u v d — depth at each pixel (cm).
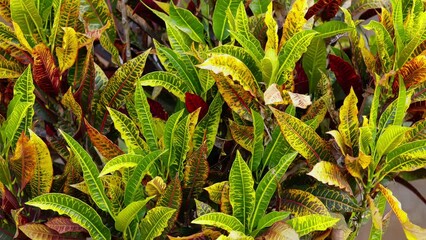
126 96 199
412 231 184
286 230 175
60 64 198
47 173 186
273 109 184
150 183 179
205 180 188
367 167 191
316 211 186
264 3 211
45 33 205
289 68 191
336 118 200
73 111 195
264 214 183
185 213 192
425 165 189
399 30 201
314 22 219
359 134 190
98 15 216
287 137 186
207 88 200
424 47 197
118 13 231
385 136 186
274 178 181
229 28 207
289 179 198
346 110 189
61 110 203
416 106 205
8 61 203
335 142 199
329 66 220
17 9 200
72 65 203
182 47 204
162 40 230
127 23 219
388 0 222
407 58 199
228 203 183
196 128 194
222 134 210
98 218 180
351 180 198
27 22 202
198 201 181
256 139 189
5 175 187
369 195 192
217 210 196
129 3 235
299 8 193
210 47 214
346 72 204
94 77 199
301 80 209
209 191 183
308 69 207
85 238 187
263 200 182
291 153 182
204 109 196
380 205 212
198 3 229
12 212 176
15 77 204
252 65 192
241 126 193
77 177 189
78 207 178
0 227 186
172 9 205
